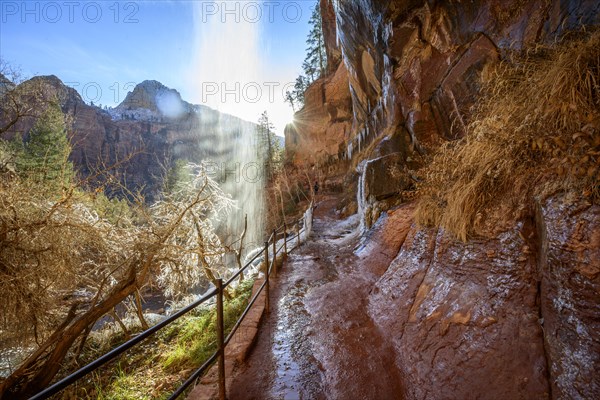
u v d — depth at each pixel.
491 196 2.90
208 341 4.46
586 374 1.50
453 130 6.03
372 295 4.26
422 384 2.34
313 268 6.50
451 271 3.04
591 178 1.87
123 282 6.03
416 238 4.30
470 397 1.98
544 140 2.36
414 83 7.39
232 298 6.48
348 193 16.38
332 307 4.19
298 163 37.88
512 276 2.33
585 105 2.12
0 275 4.76
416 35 7.00
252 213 30.20
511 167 2.78
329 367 2.87
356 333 3.40
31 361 4.87
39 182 6.38
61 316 6.71
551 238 2.01
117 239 6.87
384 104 10.37
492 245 2.67
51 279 5.68
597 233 1.72
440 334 2.60
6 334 5.46
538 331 1.94
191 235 8.34
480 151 3.28
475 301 2.51
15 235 5.18
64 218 6.04
